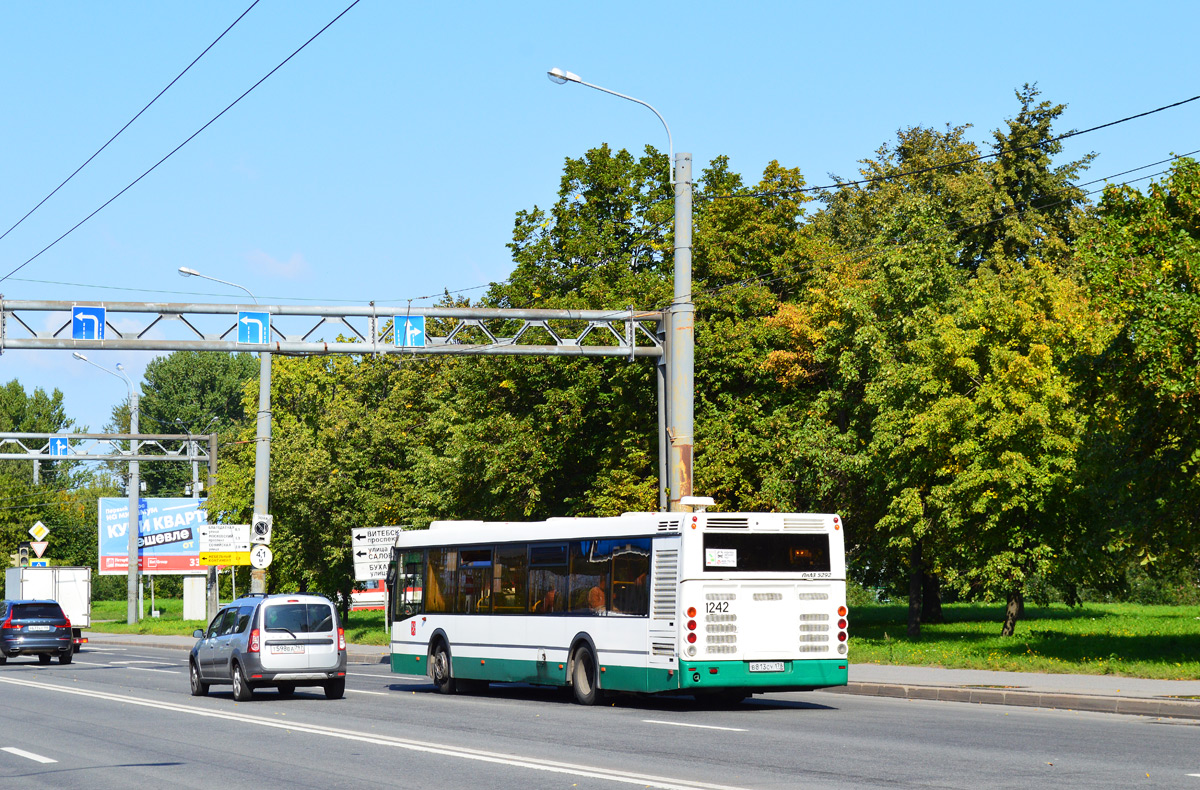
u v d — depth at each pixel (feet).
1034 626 140.05
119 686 85.05
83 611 172.35
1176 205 74.64
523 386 119.55
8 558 299.17
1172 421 74.69
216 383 368.48
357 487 161.38
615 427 113.50
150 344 81.71
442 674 77.56
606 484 111.24
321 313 84.02
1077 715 56.03
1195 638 103.50
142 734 51.88
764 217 121.29
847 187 193.57
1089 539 97.35
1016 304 103.91
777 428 111.86
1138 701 56.08
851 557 122.52
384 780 36.52
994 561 100.17
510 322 125.08
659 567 61.77
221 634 73.05
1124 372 75.10
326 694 71.56
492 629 73.31
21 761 43.16
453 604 77.36
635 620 62.85
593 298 115.55
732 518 61.21
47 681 90.94
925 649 97.09
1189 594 221.46
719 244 119.24
